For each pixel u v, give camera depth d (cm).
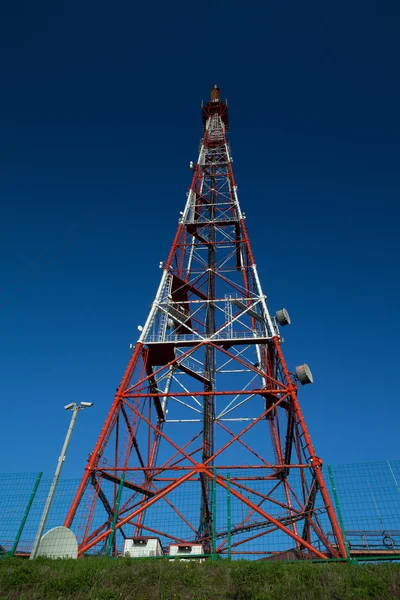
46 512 1819
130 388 2752
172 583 1466
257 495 2280
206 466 2378
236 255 4006
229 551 1817
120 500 2111
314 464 2267
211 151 4997
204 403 3148
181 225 3875
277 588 1382
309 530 2458
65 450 1989
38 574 1488
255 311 3294
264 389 2758
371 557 1783
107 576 1491
